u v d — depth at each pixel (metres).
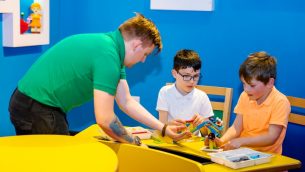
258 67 1.99
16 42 2.45
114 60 1.54
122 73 1.89
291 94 2.68
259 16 2.70
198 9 2.82
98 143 1.31
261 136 1.97
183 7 2.85
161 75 2.99
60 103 1.70
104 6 3.04
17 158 1.15
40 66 1.70
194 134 2.05
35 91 1.69
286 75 2.68
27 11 2.63
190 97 2.46
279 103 2.04
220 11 2.79
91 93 1.69
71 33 3.11
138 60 1.67
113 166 1.11
